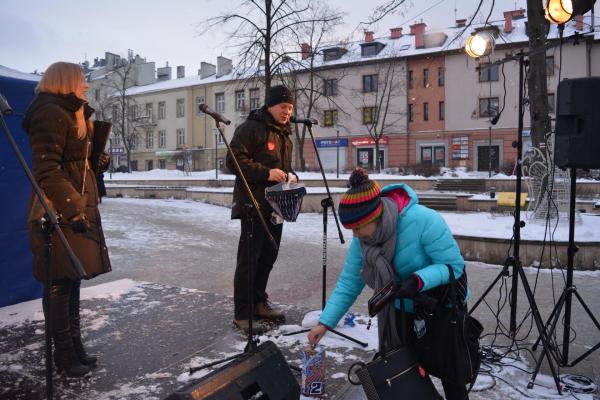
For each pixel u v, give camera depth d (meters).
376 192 1.95
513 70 33.25
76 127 2.63
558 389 2.97
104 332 3.57
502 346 3.79
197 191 18.84
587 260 6.66
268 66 18.89
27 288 4.41
